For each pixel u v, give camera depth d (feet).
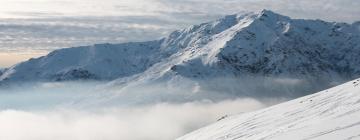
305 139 135.54
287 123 183.83
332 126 138.82
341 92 203.51
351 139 115.24
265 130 185.47
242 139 185.68
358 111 148.87
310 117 177.88
